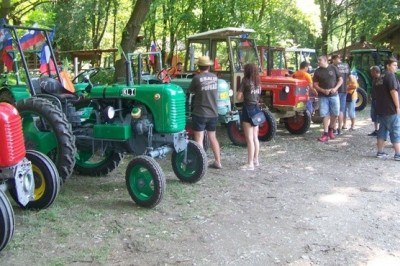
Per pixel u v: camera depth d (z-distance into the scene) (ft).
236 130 29.27
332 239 14.62
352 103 35.32
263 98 33.42
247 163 23.99
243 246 14.02
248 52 33.04
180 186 20.22
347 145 30.14
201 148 20.53
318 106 34.14
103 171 21.95
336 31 103.19
